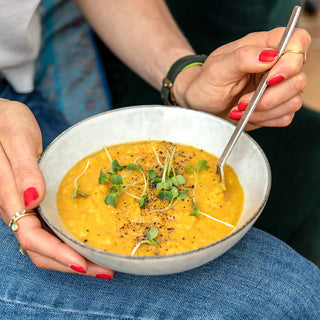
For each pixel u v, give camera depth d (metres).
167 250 0.45
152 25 0.73
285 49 0.49
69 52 0.85
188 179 0.52
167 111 0.56
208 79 0.56
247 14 0.85
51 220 0.45
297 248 0.77
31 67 0.72
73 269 0.45
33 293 0.48
